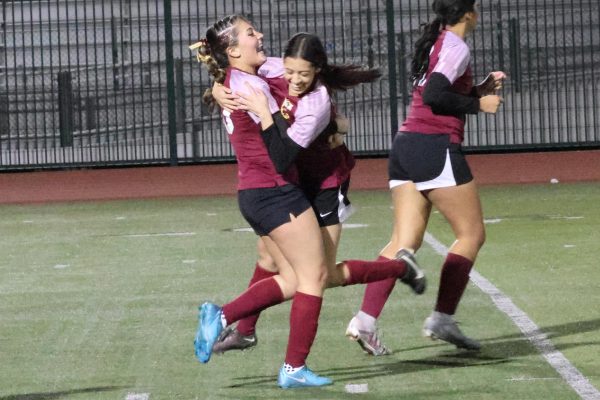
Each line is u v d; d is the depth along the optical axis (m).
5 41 37.62
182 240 22.91
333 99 11.67
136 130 39.62
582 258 18.64
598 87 39.41
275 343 13.18
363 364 12.06
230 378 11.61
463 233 12.33
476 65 38.72
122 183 34.75
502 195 29.92
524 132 37.56
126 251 21.59
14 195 34.12
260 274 12.09
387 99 38.16
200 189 34.06
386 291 12.34
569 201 27.70
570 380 11.01
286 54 10.83
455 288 12.21
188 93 39.03
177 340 13.52
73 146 37.59
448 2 12.09
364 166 34.94
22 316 15.33
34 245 23.06
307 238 10.98
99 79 40.09
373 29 39.56
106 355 12.84
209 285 17.36
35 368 12.31
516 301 15.20
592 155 35.31
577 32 39.66
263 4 40.31
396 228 12.66
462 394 10.66
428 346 12.82
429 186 12.27
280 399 10.72
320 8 39.97
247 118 10.90
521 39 39.78
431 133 12.22
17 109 37.28
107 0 42.44
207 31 11.07
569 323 13.70
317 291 11.05
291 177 11.03
